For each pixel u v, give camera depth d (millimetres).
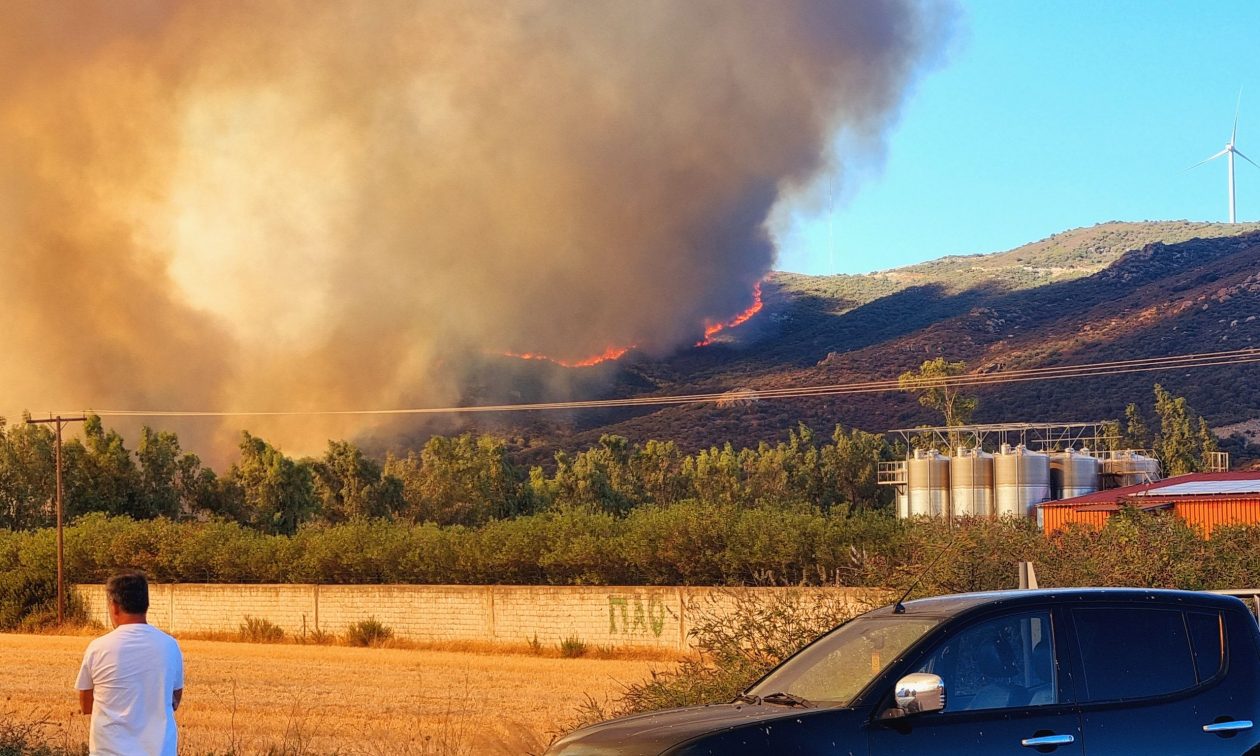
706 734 6789
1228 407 131625
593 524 42406
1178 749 7332
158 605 49500
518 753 14836
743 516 39625
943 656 7223
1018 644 7391
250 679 29906
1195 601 7883
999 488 67500
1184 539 16062
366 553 46094
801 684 7602
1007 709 7133
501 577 43500
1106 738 7215
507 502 94562
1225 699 7605
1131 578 15180
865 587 14891
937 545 15297
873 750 6816
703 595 35812
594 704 14727
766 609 13648
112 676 7426
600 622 38281
